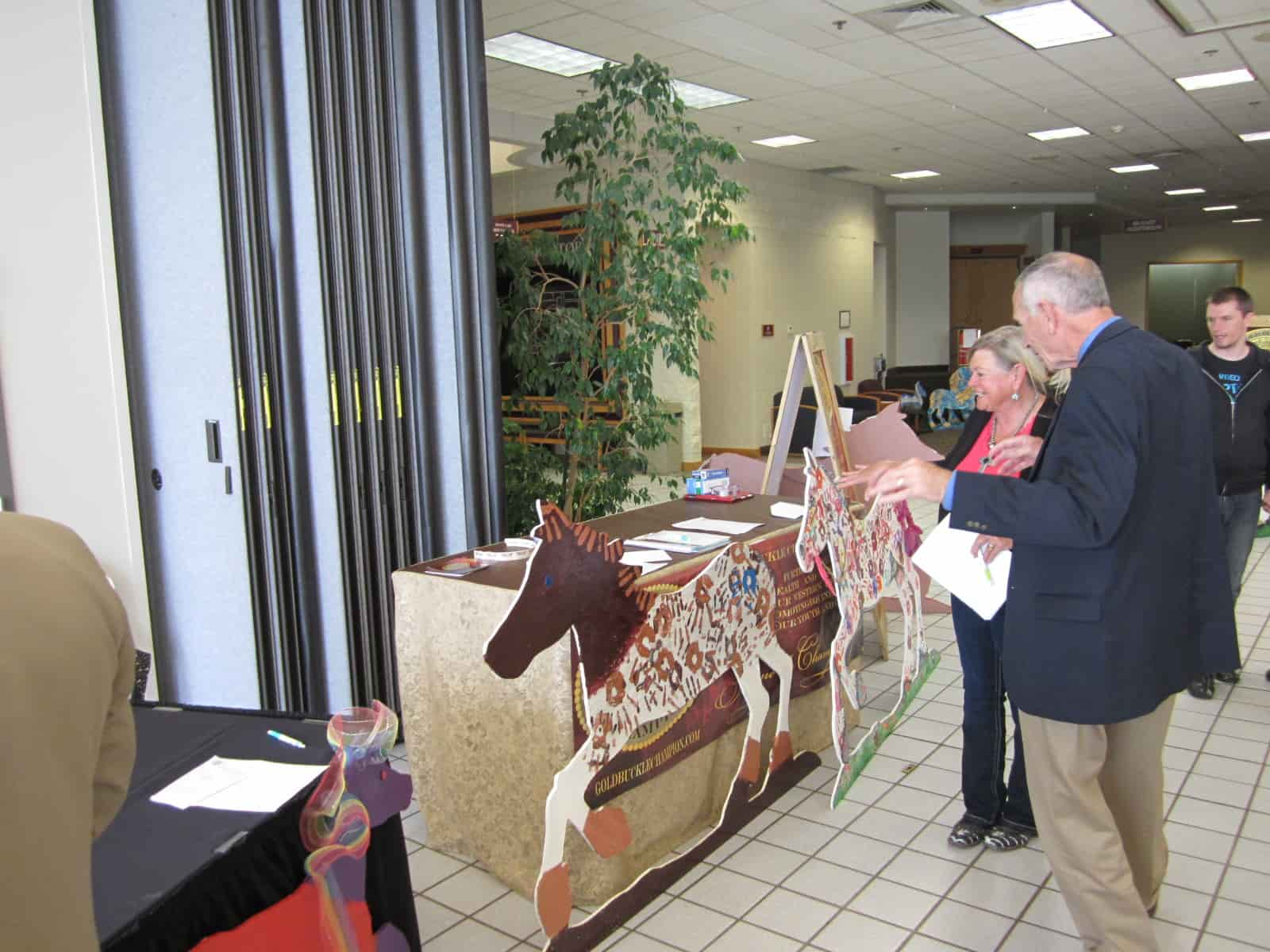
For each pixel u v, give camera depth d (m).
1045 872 2.70
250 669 3.48
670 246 4.50
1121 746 2.14
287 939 1.63
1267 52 7.43
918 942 2.39
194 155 3.34
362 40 3.43
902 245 16.27
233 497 3.43
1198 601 2.10
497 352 3.65
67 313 3.43
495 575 2.70
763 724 3.02
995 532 1.94
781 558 3.17
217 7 3.24
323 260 3.38
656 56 7.14
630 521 3.39
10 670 0.81
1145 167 13.23
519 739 2.54
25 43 3.28
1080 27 6.73
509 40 6.67
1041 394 2.77
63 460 3.45
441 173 3.54
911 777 3.31
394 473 3.60
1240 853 2.76
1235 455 3.88
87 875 0.87
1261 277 20.81
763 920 2.49
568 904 2.31
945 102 8.82
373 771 1.83
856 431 4.54
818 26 6.48
